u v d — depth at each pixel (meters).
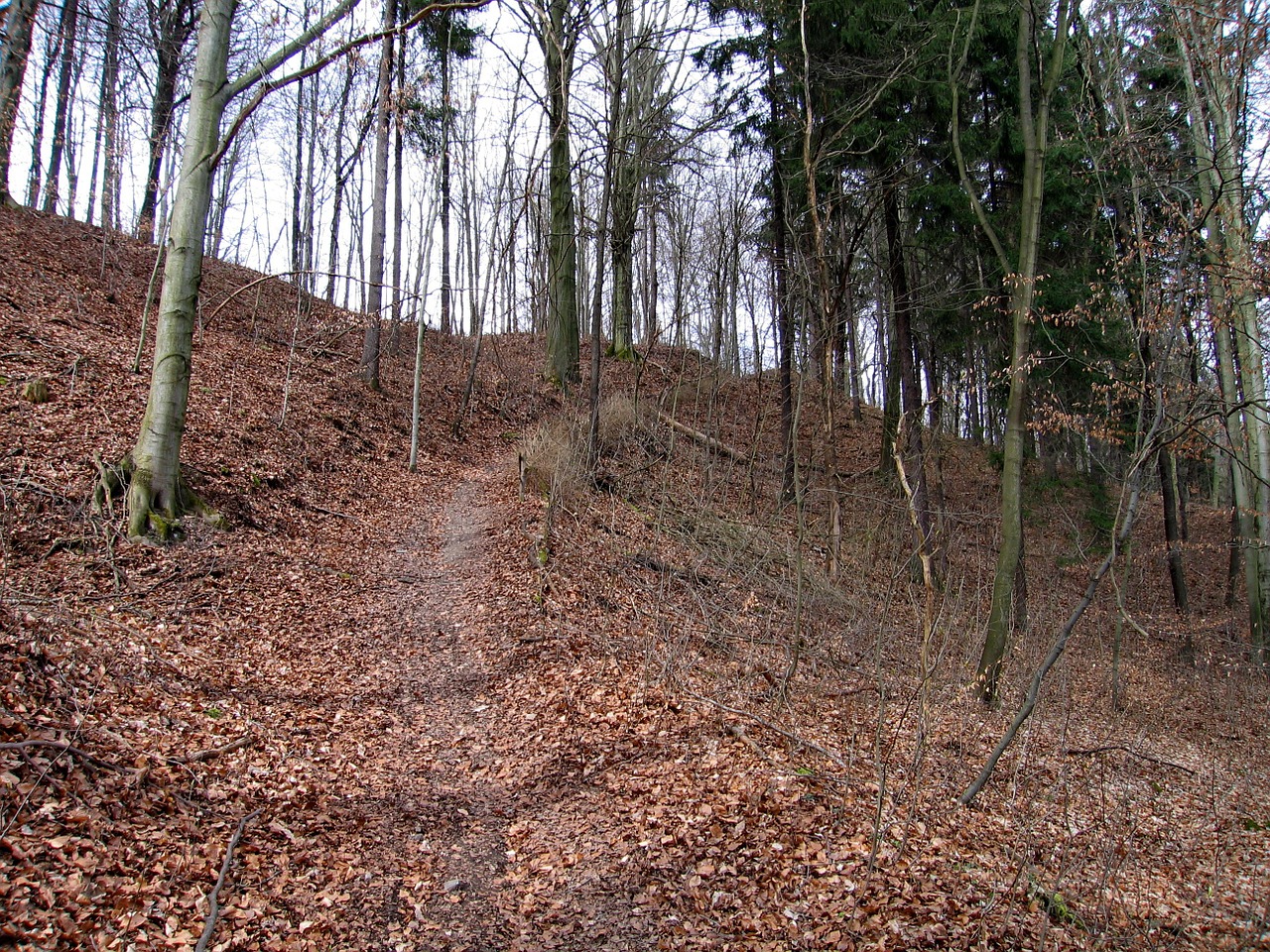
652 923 4.79
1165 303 7.83
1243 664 13.30
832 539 13.80
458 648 9.42
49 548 8.49
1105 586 17.09
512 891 5.14
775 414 24.81
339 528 12.49
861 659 10.62
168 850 4.61
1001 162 14.68
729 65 15.61
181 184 9.86
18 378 11.43
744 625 11.38
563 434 16.08
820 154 12.39
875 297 20.23
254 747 6.29
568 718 7.82
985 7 12.40
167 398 9.90
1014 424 9.70
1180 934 5.24
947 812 6.68
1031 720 8.77
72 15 15.06
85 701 5.87
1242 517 13.38
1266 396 11.91
